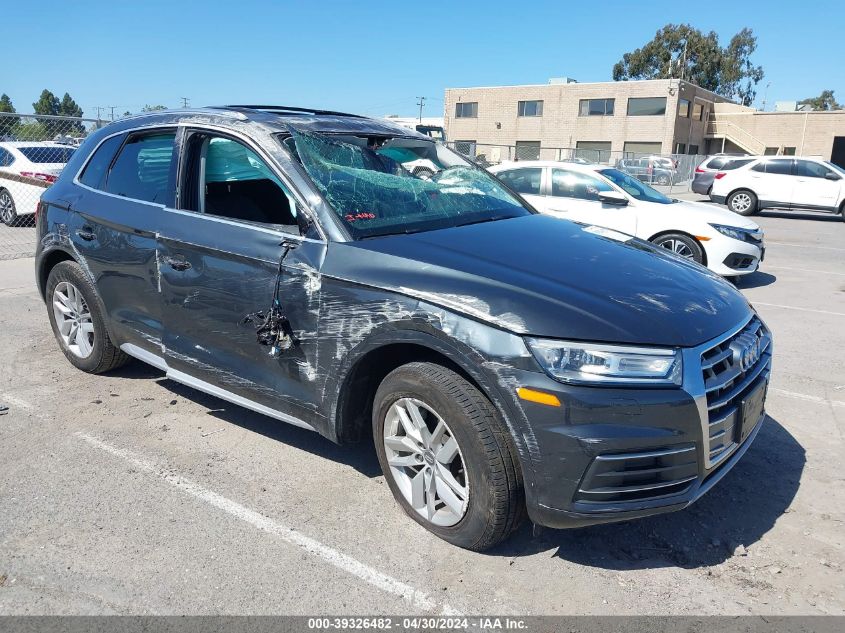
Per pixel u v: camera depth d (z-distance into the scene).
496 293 2.80
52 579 2.76
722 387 2.80
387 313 2.96
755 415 3.15
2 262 9.31
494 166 10.31
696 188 21.00
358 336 3.06
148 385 4.81
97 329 4.61
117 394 4.64
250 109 4.08
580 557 2.99
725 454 2.89
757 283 9.19
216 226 3.64
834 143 48.53
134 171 4.26
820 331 6.69
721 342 2.86
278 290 3.33
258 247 3.42
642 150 46.66
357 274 3.08
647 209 8.98
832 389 5.08
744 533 3.20
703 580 2.85
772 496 3.53
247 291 3.46
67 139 13.46
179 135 4.00
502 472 2.74
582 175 9.46
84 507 3.27
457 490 2.92
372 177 3.71
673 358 2.66
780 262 11.06
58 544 2.98
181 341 3.90
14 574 2.78
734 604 2.70
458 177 4.25
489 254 3.17
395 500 3.33
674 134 45.94
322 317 3.18
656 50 73.06
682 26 72.44
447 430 2.92
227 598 2.67
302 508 3.31
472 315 2.75
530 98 50.06
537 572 2.88
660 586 2.81
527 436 2.63
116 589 2.71
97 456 3.78
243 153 3.70
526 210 4.26
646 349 2.63
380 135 4.14
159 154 4.11
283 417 3.52
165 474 3.60
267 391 3.52
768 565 2.96
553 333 2.62
